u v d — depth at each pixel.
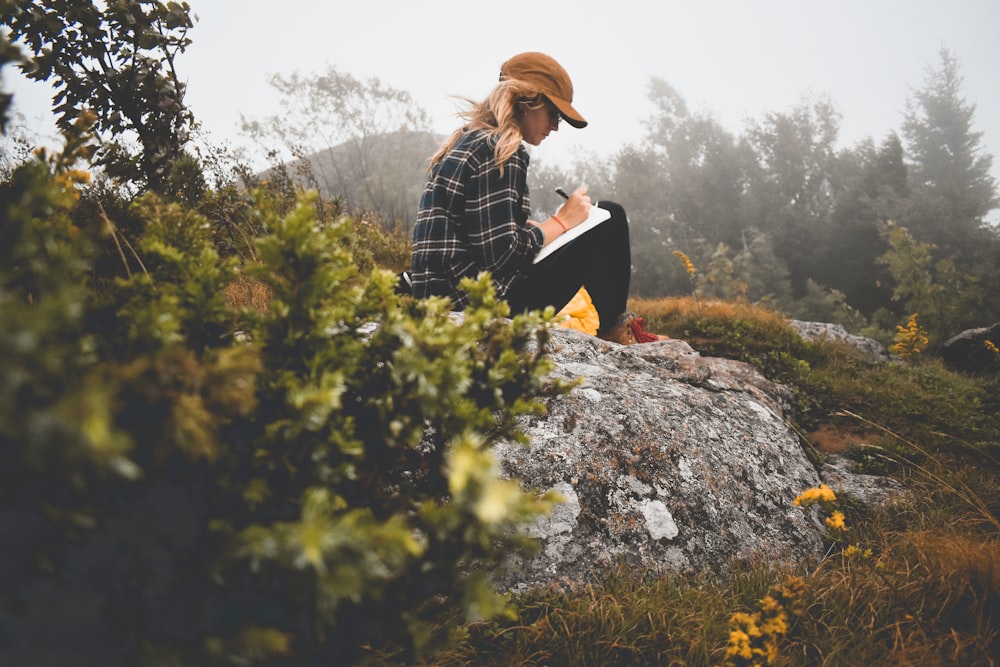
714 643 1.48
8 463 0.54
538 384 1.00
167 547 0.69
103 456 0.50
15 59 0.65
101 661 0.63
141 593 0.67
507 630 1.43
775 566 1.89
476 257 2.35
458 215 2.36
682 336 5.80
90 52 3.09
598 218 2.57
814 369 4.92
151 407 0.63
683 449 2.15
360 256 3.15
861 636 1.50
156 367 0.61
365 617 0.85
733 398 2.71
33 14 2.92
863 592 1.67
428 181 2.50
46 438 0.47
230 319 0.91
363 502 0.92
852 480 2.75
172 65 3.37
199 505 0.74
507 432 0.99
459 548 0.78
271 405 0.80
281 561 0.63
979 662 1.41
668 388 2.50
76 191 0.85
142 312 0.74
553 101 2.41
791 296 43.41
